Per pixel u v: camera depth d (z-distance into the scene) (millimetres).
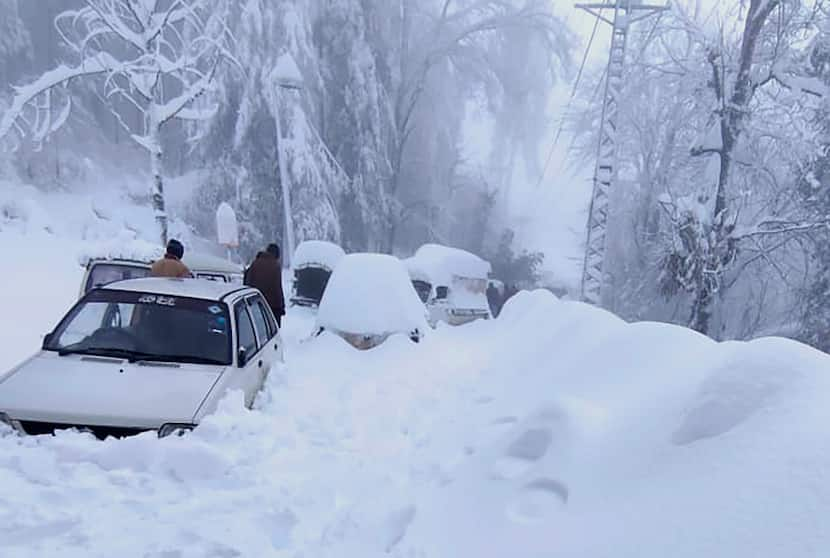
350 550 2785
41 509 2828
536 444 3225
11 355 6461
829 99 16078
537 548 2400
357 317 8227
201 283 5453
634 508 2293
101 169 28859
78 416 3568
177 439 3484
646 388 3420
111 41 28203
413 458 4098
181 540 2695
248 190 25422
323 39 29984
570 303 7129
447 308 13148
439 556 2666
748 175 18234
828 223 16234
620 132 26875
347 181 28656
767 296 21484
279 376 5590
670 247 18359
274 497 3236
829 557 1665
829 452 1989
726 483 2105
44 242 14195
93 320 4695
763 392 2420
